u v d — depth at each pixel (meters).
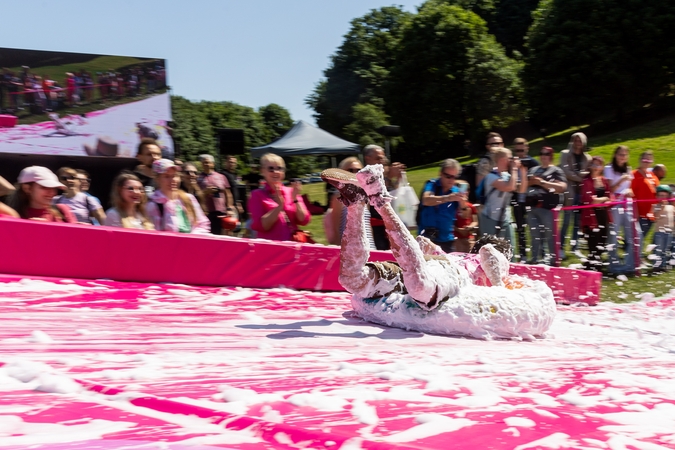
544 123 50.59
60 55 13.45
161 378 2.17
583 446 1.61
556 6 45.03
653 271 10.03
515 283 4.75
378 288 4.35
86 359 2.49
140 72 14.34
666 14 41.84
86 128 13.73
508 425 1.75
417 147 61.84
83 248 5.06
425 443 1.55
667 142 28.67
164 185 6.12
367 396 2.00
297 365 2.63
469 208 8.06
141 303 4.48
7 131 12.97
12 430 1.47
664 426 1.86
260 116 75.38
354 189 3.97
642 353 3.89
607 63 42.75
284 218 6.61
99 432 1.48
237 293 5.39
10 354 2.51
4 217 4.90
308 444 1.46
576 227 10.29
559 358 3.41
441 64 55.88
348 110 68.12
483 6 70.44
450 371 2.68
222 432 1.53
